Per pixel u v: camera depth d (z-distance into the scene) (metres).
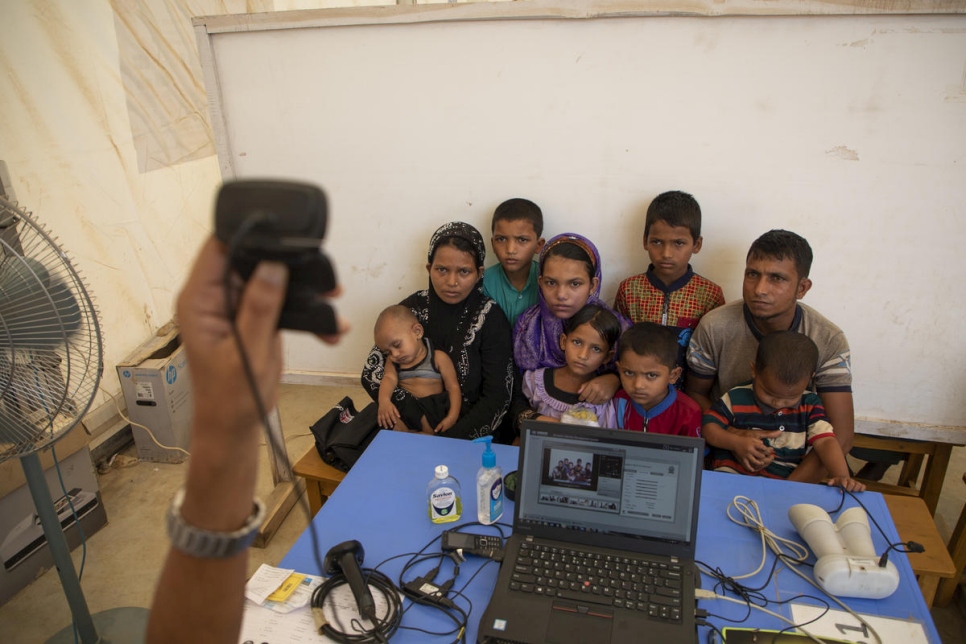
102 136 2.57
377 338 2.01
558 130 1.84
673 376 1.80
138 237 2.80
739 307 1.86
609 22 1.69
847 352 1.76
